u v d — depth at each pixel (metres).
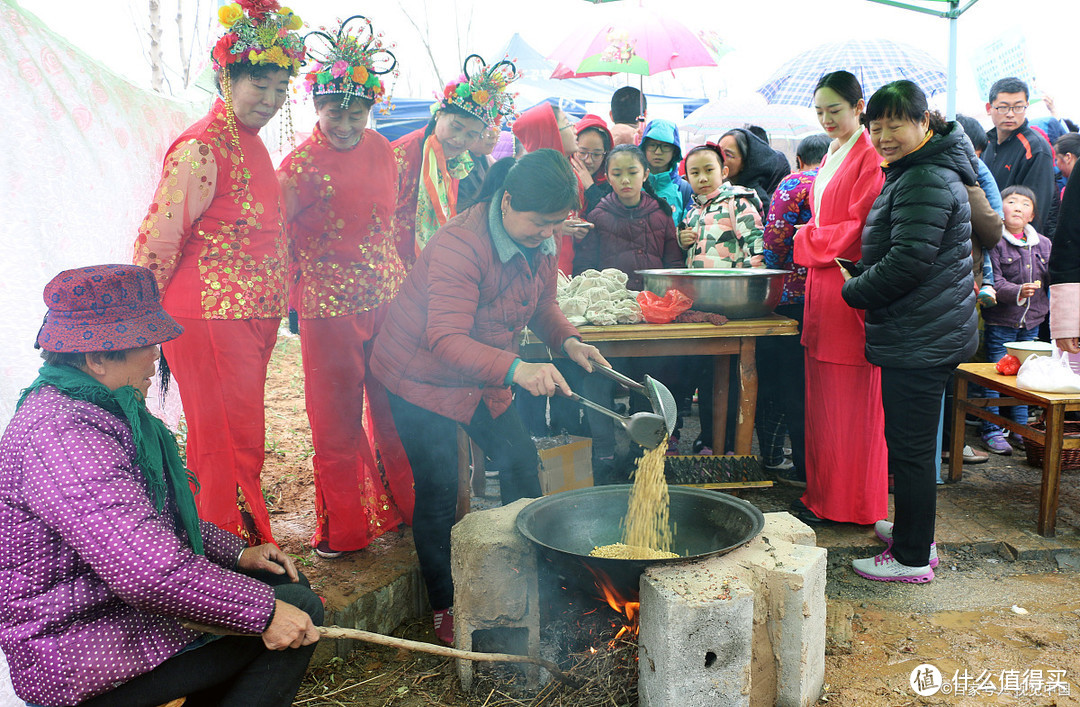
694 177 4.32
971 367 4.07
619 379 2.62
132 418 1.62
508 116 3.51
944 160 2.78
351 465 3.02
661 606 2.06
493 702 2.43
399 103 8.46
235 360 2.45
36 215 2.37
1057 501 3.41
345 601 2.70
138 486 1.58
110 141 2.71
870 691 2.44
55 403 1.56
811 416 3.51
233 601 1.62
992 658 2.60
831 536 3.43
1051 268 2.88
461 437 3.24
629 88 5.36
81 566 1.57
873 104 2.80
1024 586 3.11
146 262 2.30
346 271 2.89
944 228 2.74
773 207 4.00
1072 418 4.76
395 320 2.59
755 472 3.80
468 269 2.40
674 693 2.07
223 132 2.37
